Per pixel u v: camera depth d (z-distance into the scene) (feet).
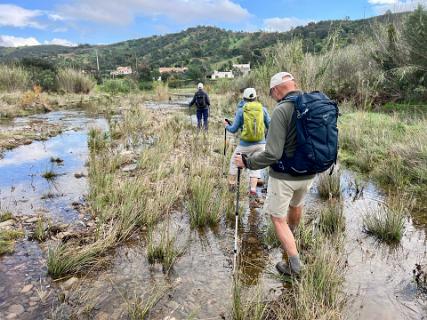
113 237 13.44
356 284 10.98
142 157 24.36
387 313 9.64
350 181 21.02
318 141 9.82
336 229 14.32
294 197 11.78
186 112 54.03
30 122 42.42
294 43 44.62
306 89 40.09
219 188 19.40
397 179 19.95
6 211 16.31
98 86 104.73
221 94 79.15
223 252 13.14
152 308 9.92
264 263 12.37
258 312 9.40
